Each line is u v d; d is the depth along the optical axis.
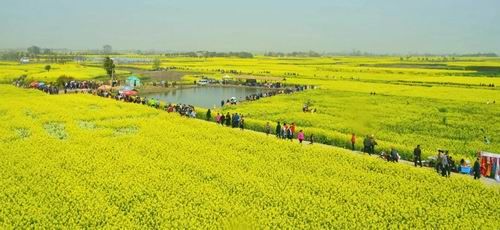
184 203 29.08
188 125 55.53
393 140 52.44
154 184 32.41
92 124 56.12
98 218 26.42
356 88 108.31
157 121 57.72
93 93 90.62
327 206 28.83
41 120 56.16
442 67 182.62
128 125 54.97
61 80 112.19
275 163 38.56
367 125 62.16
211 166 37.16
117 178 33.50
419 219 27.52
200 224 25.92
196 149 42.84
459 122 65.81
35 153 39.88
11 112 61.75
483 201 30.59
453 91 100.94
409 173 35.88
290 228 25.44
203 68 180.50
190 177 34.25
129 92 89.06
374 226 26.17
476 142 52.50
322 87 112.31
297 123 62.94
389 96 93.94
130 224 25.59
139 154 40.81
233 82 129.38
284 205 29.17
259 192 31.39
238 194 30.97
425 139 53.59
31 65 175.62
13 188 30.72
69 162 37.41
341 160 39.75
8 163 36.69
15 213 26.77
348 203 29.75
